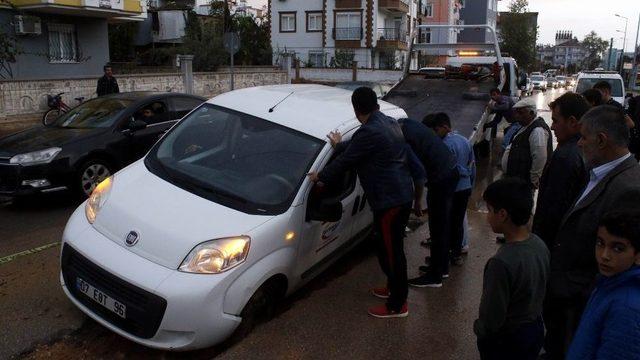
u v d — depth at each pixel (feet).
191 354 12.29
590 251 9.55
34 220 21.75
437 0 167.73
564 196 11.37
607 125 9.23
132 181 14.19
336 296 15.35
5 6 56.24
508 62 45.19
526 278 8.41
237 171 14.20
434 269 15.97
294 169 13.96
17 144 23.32
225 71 76.02
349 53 125.08
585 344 6.59
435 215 15.51
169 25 108.68
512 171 16.78
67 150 23.16
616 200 7.09
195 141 15.38
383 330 13.50
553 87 177.99
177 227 12.16
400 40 132.05
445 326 13.85
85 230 12.98
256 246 12.25
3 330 12.96
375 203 13.19
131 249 12.03
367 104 12.94
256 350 12.28
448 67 42.96
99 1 60.75
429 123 16.98
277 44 134.62
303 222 13.60
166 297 11.17
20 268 16.62
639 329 5.97
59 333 12.96
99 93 40.91
